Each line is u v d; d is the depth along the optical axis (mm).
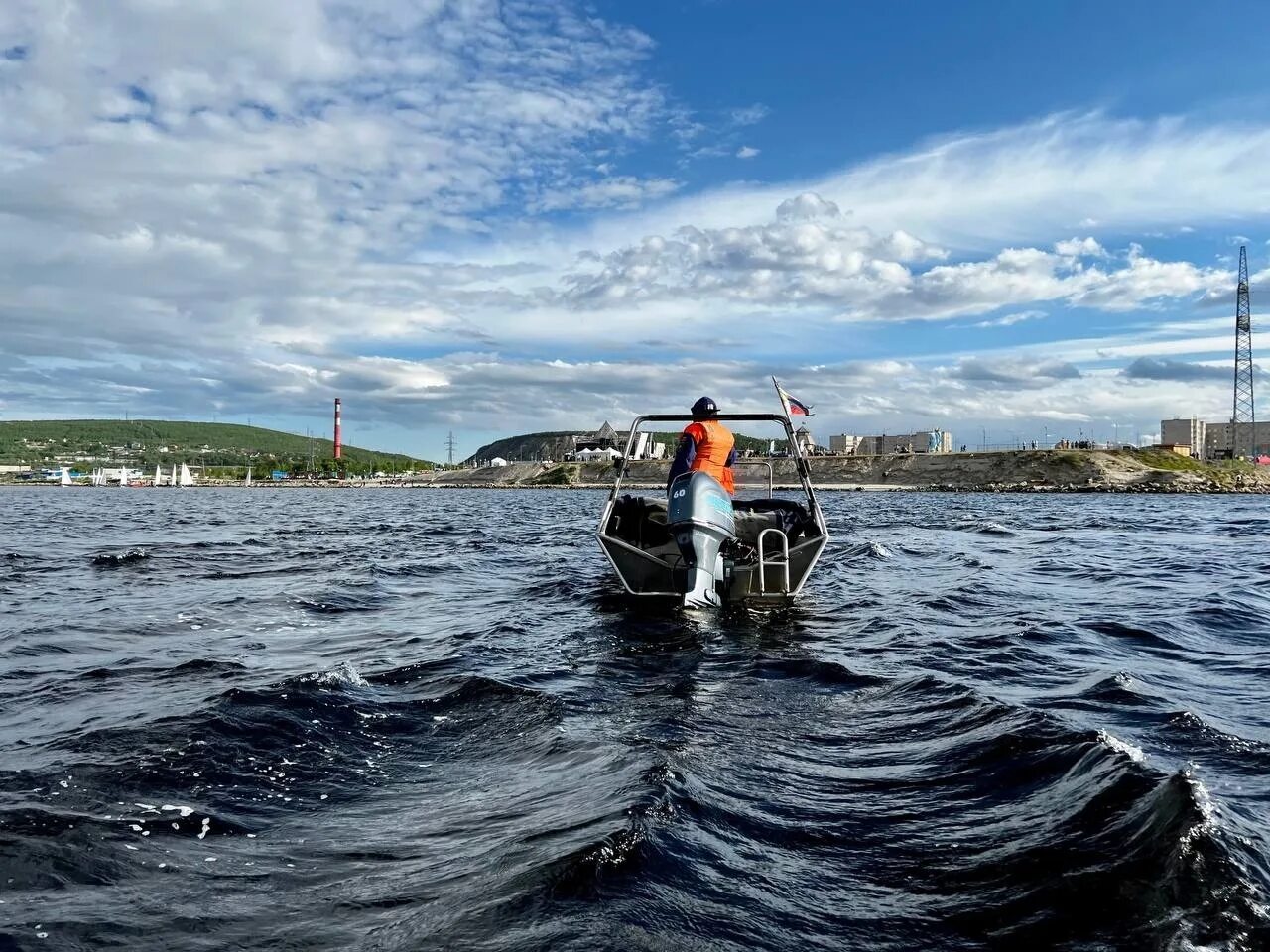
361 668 6539
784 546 9523
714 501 9117
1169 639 7812
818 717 5223
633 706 5492
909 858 3168
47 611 9602
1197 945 2447
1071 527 28609
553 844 3221
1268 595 10758
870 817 3570
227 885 3006
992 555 16922
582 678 6262
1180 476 107812
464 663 6723
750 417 10219
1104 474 108750
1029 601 10336
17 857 3174
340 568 14375
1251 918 2545
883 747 4570
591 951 2469
